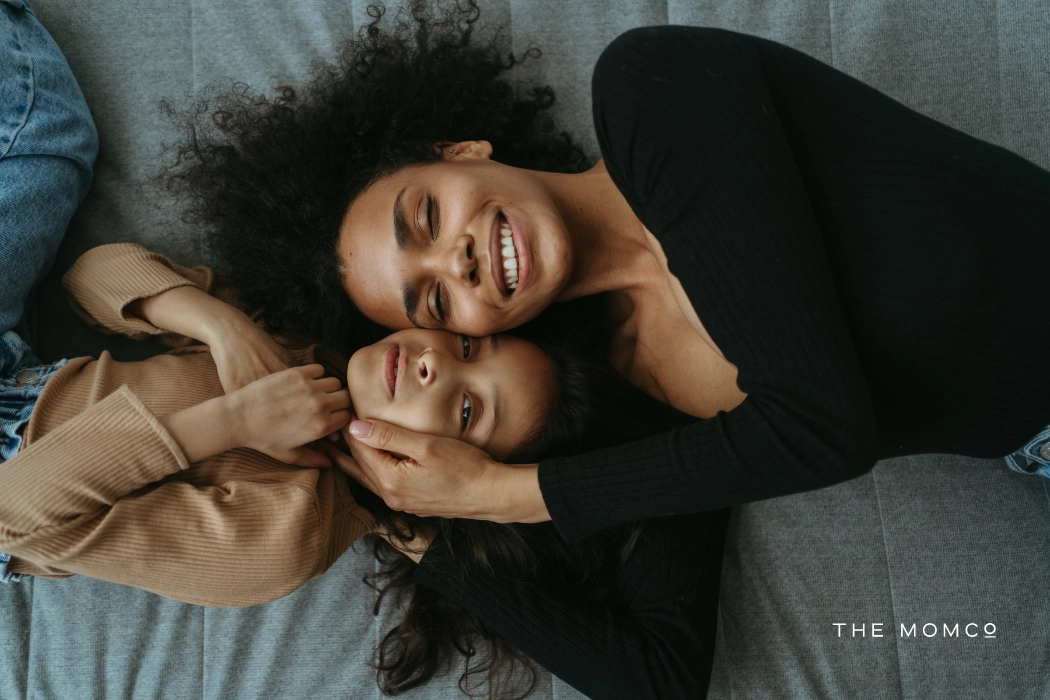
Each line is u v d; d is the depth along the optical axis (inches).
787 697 53.0
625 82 31.6
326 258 46.5
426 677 52.2
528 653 46.9
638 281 44.8
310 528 44.2
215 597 43.5
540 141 55.7
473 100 51.9
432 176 41.3
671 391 48.0
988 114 55.9
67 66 53.3
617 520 37.3
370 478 44.7
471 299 40.3
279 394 42.6
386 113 48.1
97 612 52.3
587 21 57.8
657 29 33.3
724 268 30.9
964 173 33.5
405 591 53.2
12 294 48.5
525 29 57.7
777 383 31.1
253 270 51.0
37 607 52.3
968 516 54.8
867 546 54.8
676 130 30.7
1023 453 44.7
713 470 32.9
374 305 44.3
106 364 46.6
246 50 57.1
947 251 32.9
